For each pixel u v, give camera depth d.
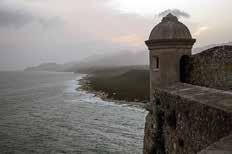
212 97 8.85
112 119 39.66
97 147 26.91
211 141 7.38
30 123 38.62
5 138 30.66
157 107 12.12
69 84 109.62
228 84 12.41
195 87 11.28
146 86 76.75
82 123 37.81
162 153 11.55
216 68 12.70
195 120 8.38
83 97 65.69
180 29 13.52
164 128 11.44
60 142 28.86
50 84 112.44
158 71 13.54
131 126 35.19
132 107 48.97
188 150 8.88
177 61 13.37
